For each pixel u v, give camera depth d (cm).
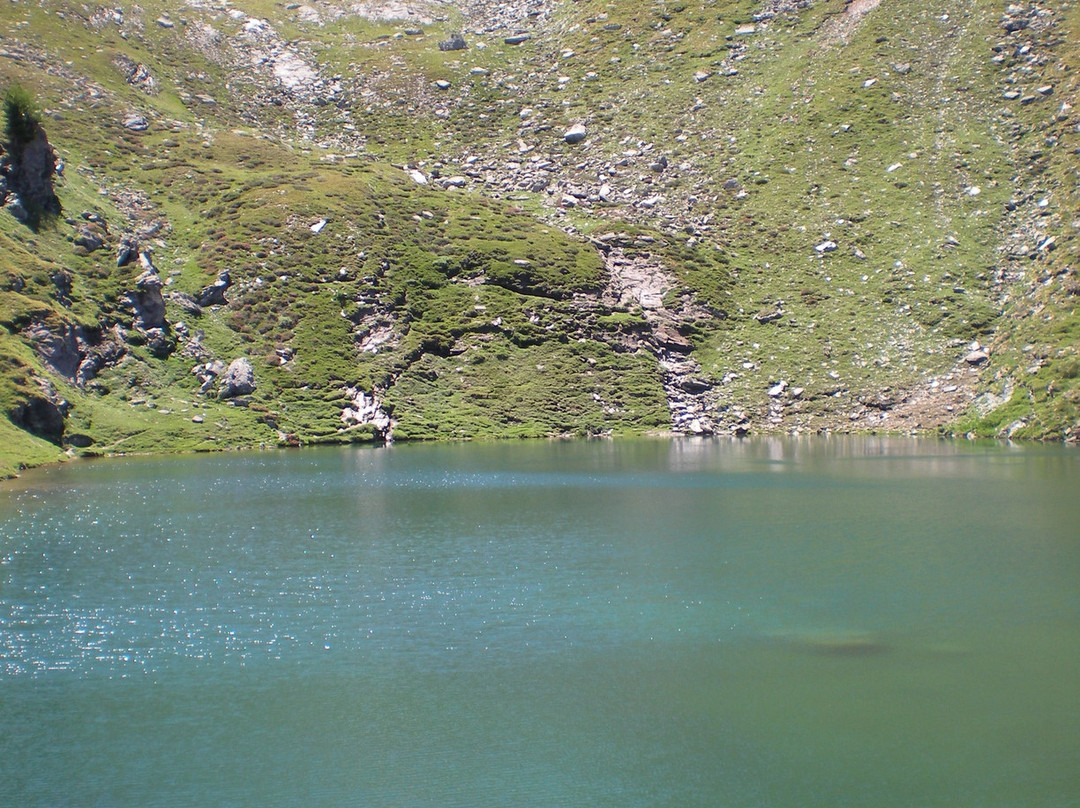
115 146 13512
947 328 11338
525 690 2788
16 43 15312
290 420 9606
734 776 2309
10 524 5009
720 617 3422
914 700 2706
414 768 2342
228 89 17100
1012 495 6003
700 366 11250
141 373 9506
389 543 4594
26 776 2312
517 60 18500
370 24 19975
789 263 12750
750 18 17875
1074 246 11350
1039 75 14925
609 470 7375
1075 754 2394
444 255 11894
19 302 8750
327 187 13000
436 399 10294
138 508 5544
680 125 15762
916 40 16150
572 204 14038
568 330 11262
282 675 2902
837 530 4900
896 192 13550
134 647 3128
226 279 10931
